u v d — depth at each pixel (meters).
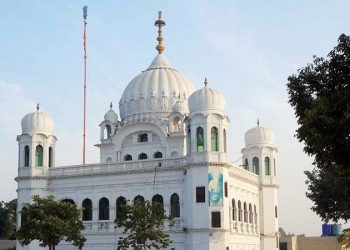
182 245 79.50
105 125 98.75
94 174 86.19
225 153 81.00
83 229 78.12
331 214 76.69
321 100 34.06
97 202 85.75
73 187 88.00
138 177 83.75
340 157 33.94
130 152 93.94
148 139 93.25
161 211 72.81
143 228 70.44
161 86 96.19
